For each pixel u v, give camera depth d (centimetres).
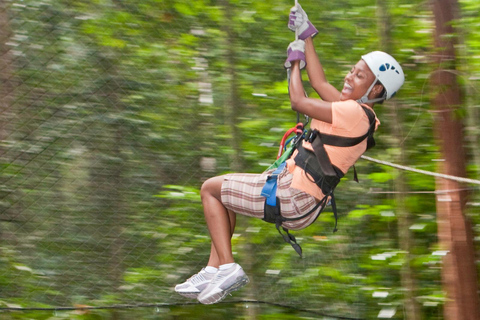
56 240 710
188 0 772
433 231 817
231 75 752
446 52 697
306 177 486
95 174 720
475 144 750
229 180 513
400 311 823
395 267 762
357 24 829
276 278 773
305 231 799
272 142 766
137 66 745
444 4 699
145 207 732
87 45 732
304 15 520
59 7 728
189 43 764
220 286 512
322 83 525
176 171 748
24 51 709
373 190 811
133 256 727
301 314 770
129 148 731
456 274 704
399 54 792
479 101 766
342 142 482
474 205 728
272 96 776
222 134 755
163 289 731
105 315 726
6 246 701
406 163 765
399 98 788
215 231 520
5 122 697
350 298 791
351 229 811
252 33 802
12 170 699
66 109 714
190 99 757
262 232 769
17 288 704
